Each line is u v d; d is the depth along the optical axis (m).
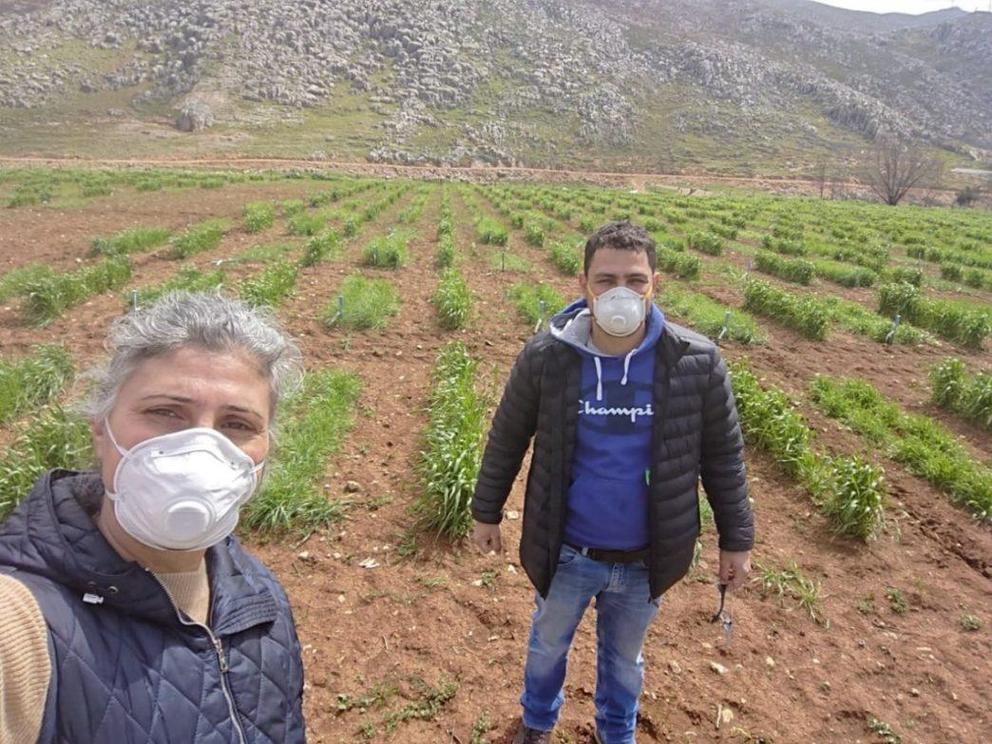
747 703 4.07
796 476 6.80
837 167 122.81
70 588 1.43
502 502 3.14
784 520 6.19
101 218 21.83
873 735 3.92
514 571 5.15
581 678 4.14
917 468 7.40
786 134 149.62
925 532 6.19
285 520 5.39
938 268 22.69
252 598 1.77
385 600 4.73
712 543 5.65
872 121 160.00
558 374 2.75
